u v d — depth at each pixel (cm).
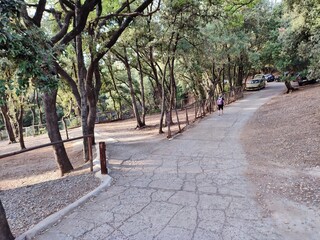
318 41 1211
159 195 532
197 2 1156
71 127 2634
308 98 1606
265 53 2447
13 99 1462
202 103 1831
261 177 601
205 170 681
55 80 423
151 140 1215
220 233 383
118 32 1082
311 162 654
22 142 1697
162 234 388
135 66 2125
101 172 687
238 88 2697
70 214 469
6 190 738
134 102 1823
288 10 1574
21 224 452
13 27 348
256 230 388
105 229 412
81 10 774
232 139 1041
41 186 698
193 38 1385
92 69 1127
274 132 1049
